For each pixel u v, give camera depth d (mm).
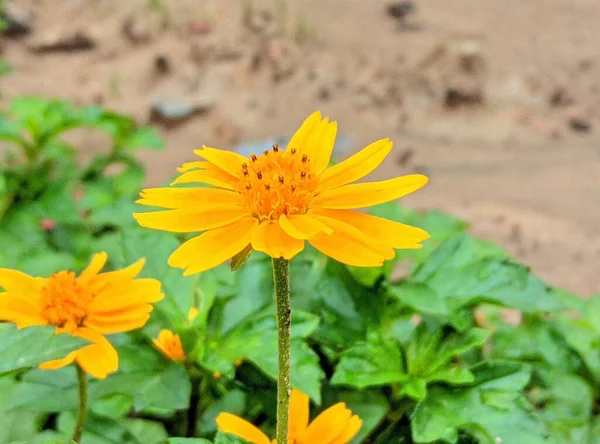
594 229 254
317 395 90
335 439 88
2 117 206
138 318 92
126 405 109
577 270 231
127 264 105
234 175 77
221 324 102
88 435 103
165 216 71
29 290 92
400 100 349
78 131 317
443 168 296
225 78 368
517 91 353
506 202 271
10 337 75
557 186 281
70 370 100
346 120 333
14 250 177
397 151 308
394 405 103
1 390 108
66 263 151
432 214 155
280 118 335
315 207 73
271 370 93
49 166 207
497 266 107
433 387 96
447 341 99
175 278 104
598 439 105
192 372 101
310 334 102
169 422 121
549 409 110
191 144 313
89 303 92
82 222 194
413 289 102
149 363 96
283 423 75
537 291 104
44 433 103
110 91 355
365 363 96
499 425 89
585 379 116
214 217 72
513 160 301
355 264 66
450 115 337
